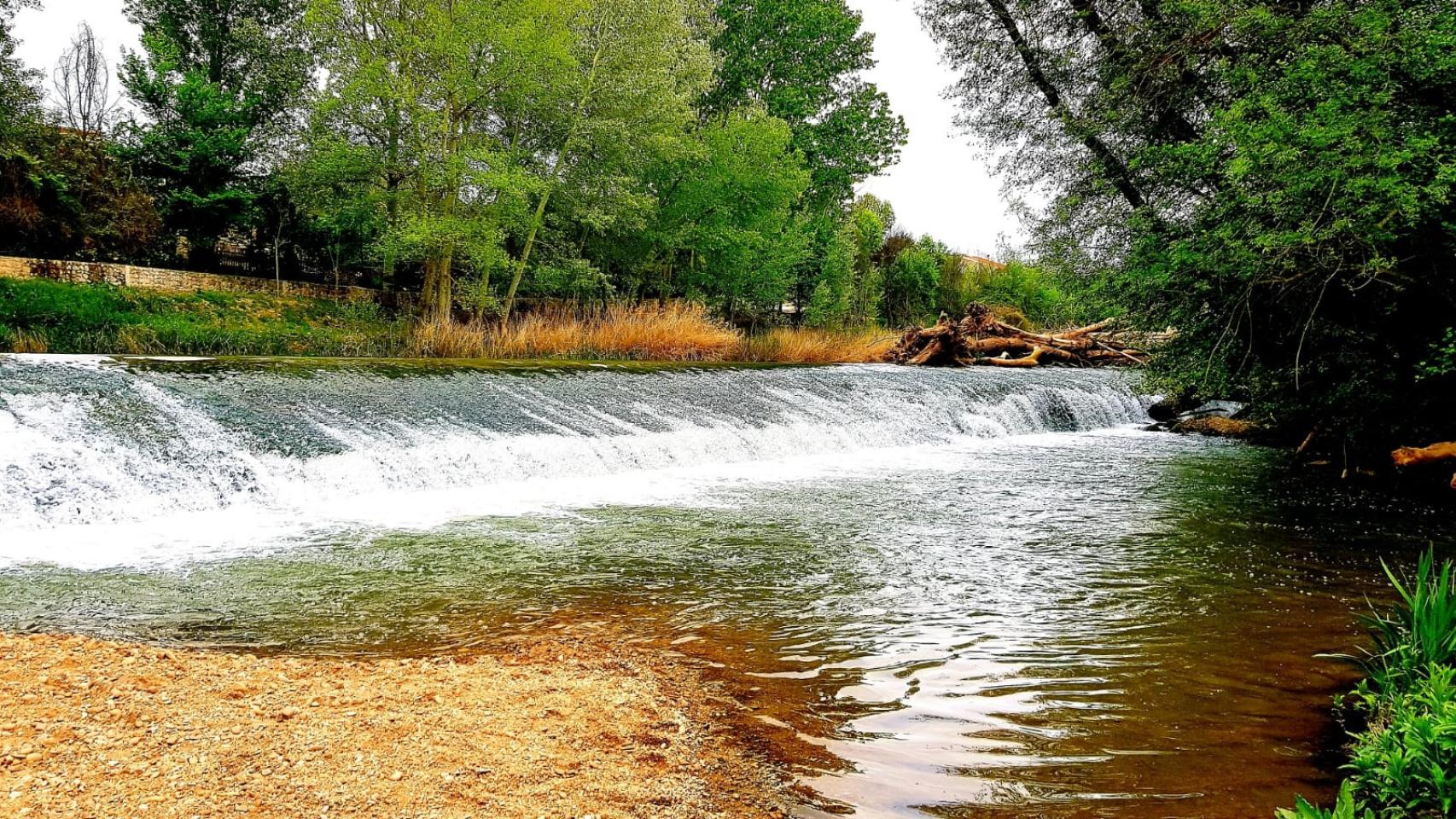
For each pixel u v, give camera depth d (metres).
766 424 14.34
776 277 32.81
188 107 29.94
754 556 7.21
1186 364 12.95
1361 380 11.04
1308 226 8.42
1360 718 4.19
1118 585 6.55
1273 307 10.65
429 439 10.57
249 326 24.30
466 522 8.20
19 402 8.90
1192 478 12.14
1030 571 6.93
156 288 24.78
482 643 5.01
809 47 36.16
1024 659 4.95
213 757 3.30
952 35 16.14
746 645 5.10
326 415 10.77
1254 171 9.02
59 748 3.30
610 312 24.16
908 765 3.62
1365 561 7.50
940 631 5.41
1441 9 8.54
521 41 22.88
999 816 3.22
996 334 30.08
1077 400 21.30
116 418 9.16
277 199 30.27
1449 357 9.55
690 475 11.39
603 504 9.27
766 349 25.17
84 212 25.47
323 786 3.11
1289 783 3.54
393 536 7.57
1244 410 17.45
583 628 5.34
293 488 8.87
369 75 22.45
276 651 4.76
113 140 31.61
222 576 6.22
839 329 34.12
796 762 3.62
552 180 25.47
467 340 19.88
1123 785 3.49
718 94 36.47
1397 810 3.01
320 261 33.84
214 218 29.94
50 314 20.98
